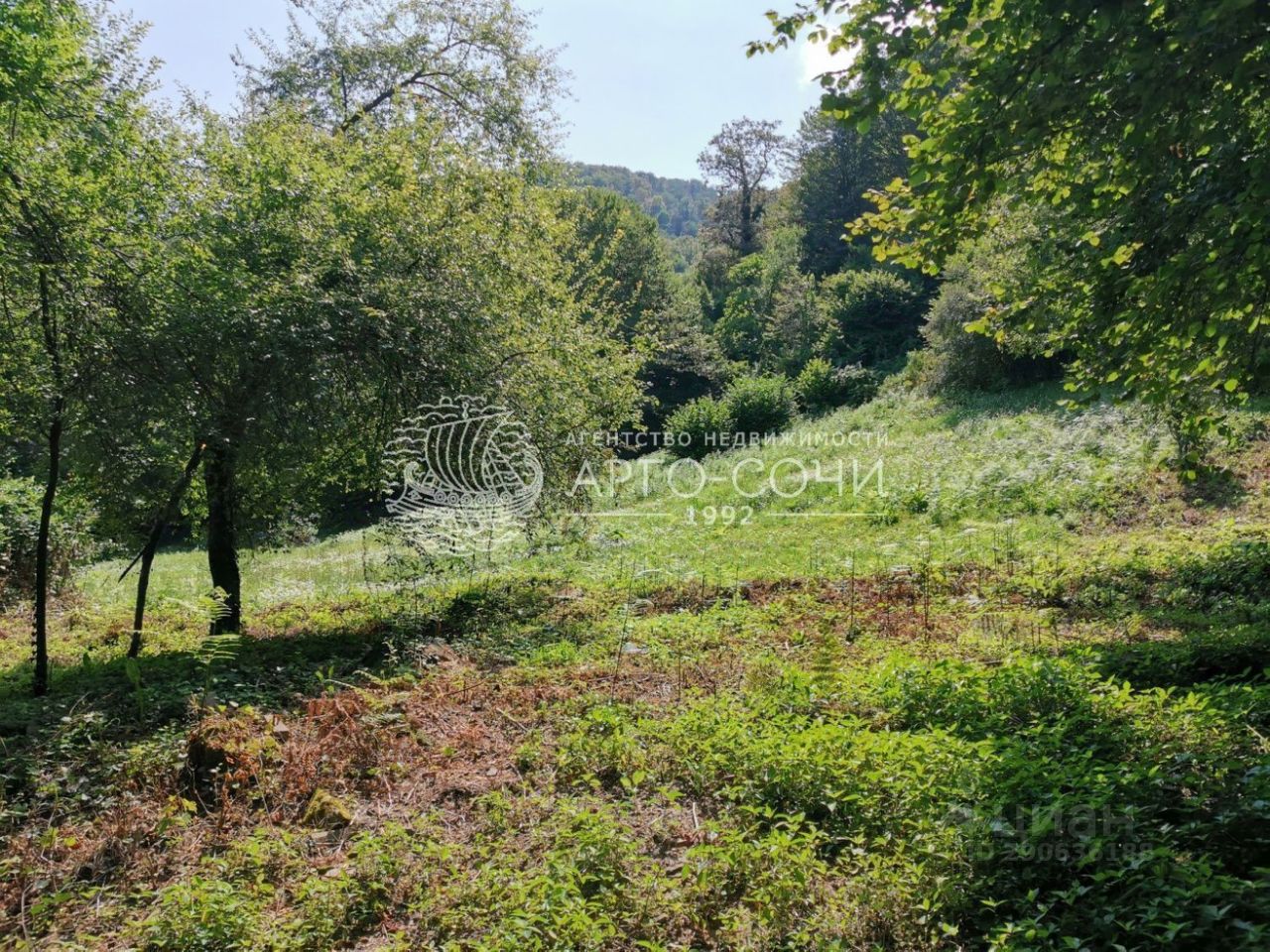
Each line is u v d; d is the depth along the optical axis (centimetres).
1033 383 2495
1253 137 602
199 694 723
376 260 991
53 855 482
